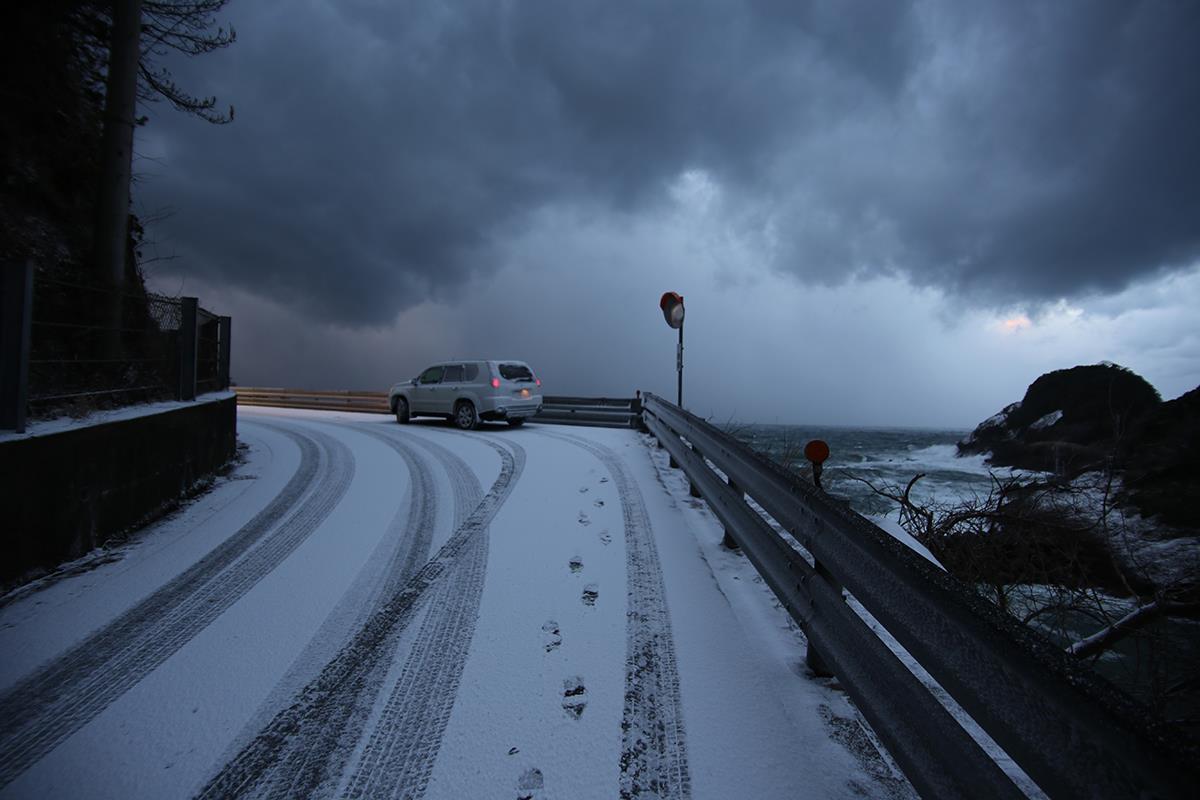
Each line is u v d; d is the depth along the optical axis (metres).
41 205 8.70
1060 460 6.73
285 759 2.48
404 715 2.74
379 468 8.52
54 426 4.76
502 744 2.51
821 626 2.56
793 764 2.30
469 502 6.55
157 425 5.98
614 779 2.28
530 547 5.03
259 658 3.29
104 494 5.10
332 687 3.00
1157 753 0.84
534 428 14.77
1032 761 1.15
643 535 5.31
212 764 2.47
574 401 16.34
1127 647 4.90
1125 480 8.50
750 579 4.26
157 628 3.63
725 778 2.25
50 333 5.74
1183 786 0.78
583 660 3.17
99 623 3.70
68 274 7.87
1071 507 5.78
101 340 6.19
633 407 14.91
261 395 25.06
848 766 2.27
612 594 4.04
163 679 3.09
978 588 5.38
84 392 5.61
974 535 5.85
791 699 2.73
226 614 3.82
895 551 1.80
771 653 3.19
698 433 5.96
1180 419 9.98
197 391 8.13
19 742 2.62
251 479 7.75
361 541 5.23
